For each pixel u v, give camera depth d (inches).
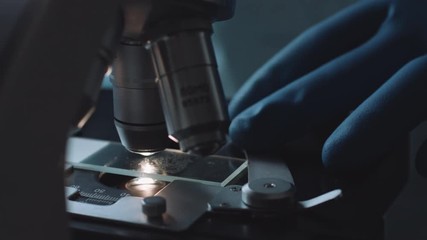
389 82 16.7
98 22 11.6
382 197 15.0
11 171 11.2
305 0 21.7
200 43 12.5
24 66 11.2
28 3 11.7
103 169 16.2
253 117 17.3
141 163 16.5
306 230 13.6
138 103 14.1
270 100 17.5
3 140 11.1
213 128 12.4
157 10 12.3
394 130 16.1
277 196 14.2
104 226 13.8
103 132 18.7
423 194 20.4
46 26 11.3
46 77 11.3
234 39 22.4
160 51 12.6
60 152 11.5
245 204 14.3
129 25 12.6
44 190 11.5
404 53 18.6
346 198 14.9
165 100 12.6
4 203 11.2
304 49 19.7
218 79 12.6
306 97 17.6
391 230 19.9
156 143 14.4
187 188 15.2
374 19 20.0
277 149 17.5
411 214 20.5
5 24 11.7
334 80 17.9
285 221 13.9
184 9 12.4
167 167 16.3
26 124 11.2
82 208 14.2
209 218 14.1
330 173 16.3
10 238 11.3
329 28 20.0
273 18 22.0
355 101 18.1
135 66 13.8
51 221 11.6
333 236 13.4
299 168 16.7
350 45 20.0
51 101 11.4
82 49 11.5
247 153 17.3
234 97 19.6
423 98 16.3
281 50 20.6
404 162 17.1
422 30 19.0
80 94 11.6
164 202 14.0
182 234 13.5
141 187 15.7
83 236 13.6
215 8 12.6
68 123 11.6
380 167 16.4
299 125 17.5
